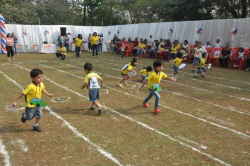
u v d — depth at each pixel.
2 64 13.69
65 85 8.52
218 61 14.70
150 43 19.30
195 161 3.64
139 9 30.98
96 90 5.56
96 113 5.73
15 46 20.59
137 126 4.97
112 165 3.46
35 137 4.36
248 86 9.09
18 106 6.08
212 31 16.25
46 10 37.78
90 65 5.73
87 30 26.48
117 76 10.59
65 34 24.81
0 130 4.63
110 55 20.78
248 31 14.32
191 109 6.21
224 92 8.12
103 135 4.50
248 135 4.66
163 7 27.42
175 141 4.31
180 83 9.48
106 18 36.16
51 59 16.94
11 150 3.87
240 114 5.90
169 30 19.09
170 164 3.54
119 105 6.39
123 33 24.41
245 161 3.68
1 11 31.89
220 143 4.28
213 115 5.79
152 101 6.86
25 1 40.09
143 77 9.30
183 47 16.28
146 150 3.95
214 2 20.67
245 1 19.72
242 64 13.70
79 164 3.47
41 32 23.95
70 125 4.95
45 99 6.75
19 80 9.10
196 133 4.69
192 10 22.61
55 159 3.61
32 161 3.54
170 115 5.71
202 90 8.34
